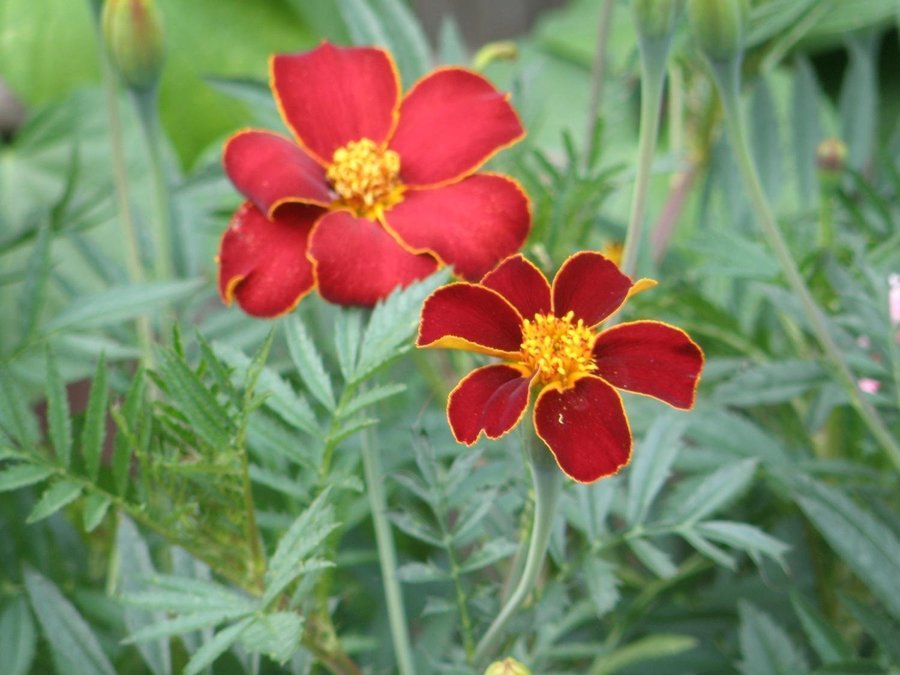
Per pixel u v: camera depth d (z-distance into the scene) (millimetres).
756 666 413
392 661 447
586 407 362
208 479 394
